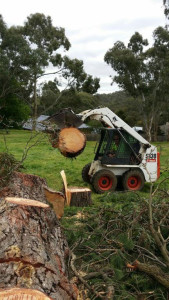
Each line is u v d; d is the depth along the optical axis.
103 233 4.95
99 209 5.95
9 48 38.34
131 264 4.15
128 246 4.44
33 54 37.31
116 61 34.97
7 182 4.58
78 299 3.25
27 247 3.10
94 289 3.51
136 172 9.34
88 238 4.84
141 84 35.19
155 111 38.06
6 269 2.78
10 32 39.66
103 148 9.94
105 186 9.25
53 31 47.62
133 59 34.47
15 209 3.61
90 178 9.88
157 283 3.82
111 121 9.22
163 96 36.34
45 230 3.71
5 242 3.08
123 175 9.34
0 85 37.16
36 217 3.74
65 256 4.03
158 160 9.59
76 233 5.04
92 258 4.40
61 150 7.72
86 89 51.16
